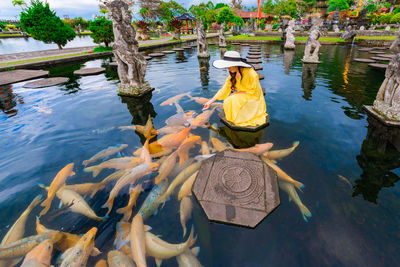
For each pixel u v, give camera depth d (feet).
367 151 8.97
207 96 16.67
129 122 13.05
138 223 5.84
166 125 12.32
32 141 10.98
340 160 8.45
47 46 89.81
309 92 16.89
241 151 9.12
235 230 5.77
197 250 5.25
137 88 17.67
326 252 5.05
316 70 25.05
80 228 5.96
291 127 11.35
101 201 6.91
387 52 37.76
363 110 13.17
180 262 4.95
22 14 50.21
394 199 6.43
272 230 5.72
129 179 7.48
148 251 5.17
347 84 18.67
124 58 16.71
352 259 4.87
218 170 7.97
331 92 16.67
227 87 12.21
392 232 5.44
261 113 11.96
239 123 11.66
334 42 55.77
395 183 7.10
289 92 17.04
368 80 19.72
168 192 7.11
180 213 6.37
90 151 9.96
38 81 24.35
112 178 7.90
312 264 4.82
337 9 94.99
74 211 6.54
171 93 18.15
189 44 69.82
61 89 20.92
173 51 49.11
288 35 48.21
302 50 46.34
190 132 11.26
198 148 9.57
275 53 42.32
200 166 8.26
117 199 6.91
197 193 7.02
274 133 10.80
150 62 34.47
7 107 16.06
